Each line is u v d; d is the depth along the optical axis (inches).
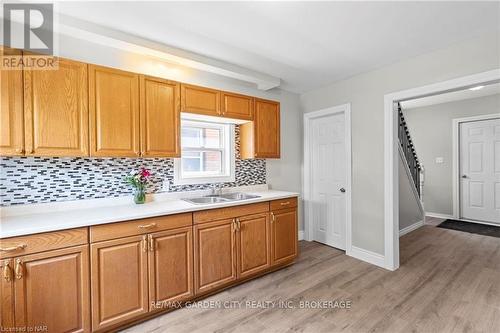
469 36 87.9
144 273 76.5
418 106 216.7
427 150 215.9
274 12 73.3
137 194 93.0
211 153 123.1
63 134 72.9
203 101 102.4
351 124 128.6
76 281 66.2
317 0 67.7
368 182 121.5
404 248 140.6
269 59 106.7
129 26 80.4
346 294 92.7
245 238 101.1
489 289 94.5
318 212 153.6
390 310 82.4
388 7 71.2
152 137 88.9
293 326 75.2
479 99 186.4
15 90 66.7
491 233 164.9
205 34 85.7
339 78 130.3
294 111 155.3
